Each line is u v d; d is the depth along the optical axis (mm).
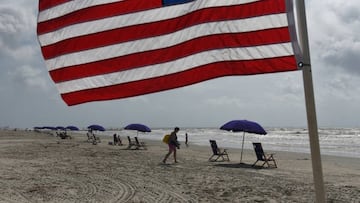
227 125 18031
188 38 3227
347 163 22156
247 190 11125
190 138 74938
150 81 3322
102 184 11945
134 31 3330
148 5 3311
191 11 3229
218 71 3135
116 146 36344
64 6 3438
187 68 3232
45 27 3490
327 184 12859
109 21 3361
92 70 3420
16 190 10594
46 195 10055
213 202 9531
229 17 3137
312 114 2682
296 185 12164
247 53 3068
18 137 57969
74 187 11297
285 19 3006
